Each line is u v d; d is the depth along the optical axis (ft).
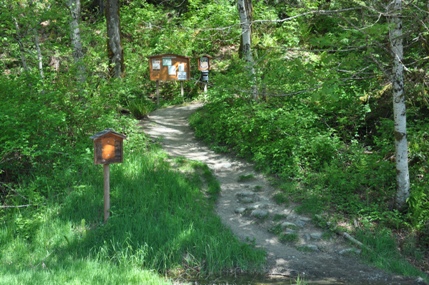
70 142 37.93
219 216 31.89
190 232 28.07
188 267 26.35
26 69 41.93
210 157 42.19
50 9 42.86
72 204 31.17
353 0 28.04
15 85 37.93
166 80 61.21
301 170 36.63
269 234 30.37
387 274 26.20
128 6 82.12
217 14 71.10
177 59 61.21
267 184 36.40
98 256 26.21
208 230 29.07
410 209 30.68
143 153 39.45
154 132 48.80
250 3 60.54
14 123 33.47
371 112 41.37
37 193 30.83
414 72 32.89
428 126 36.42
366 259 27.71
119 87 44.37
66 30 47.37
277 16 69.97
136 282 22.43
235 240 28.45
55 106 38.55
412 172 34.09
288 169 36.70
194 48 71.77
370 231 29.96
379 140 38.37
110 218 29.43
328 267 26.84
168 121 53.62
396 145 31.19
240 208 32.96
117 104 45.37
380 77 41.01
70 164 35.22
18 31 41.78
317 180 35.14
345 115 42.01
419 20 27.20
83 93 40.57
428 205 30.73
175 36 71.56
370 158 36.09
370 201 32.94
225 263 26.61
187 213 30.42
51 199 31.60
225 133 44.57
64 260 25.39
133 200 31.45
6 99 36.99
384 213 30.86
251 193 34.83
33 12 42.47
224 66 67.97
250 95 45.11
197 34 70.69
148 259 26.48
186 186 33.83
